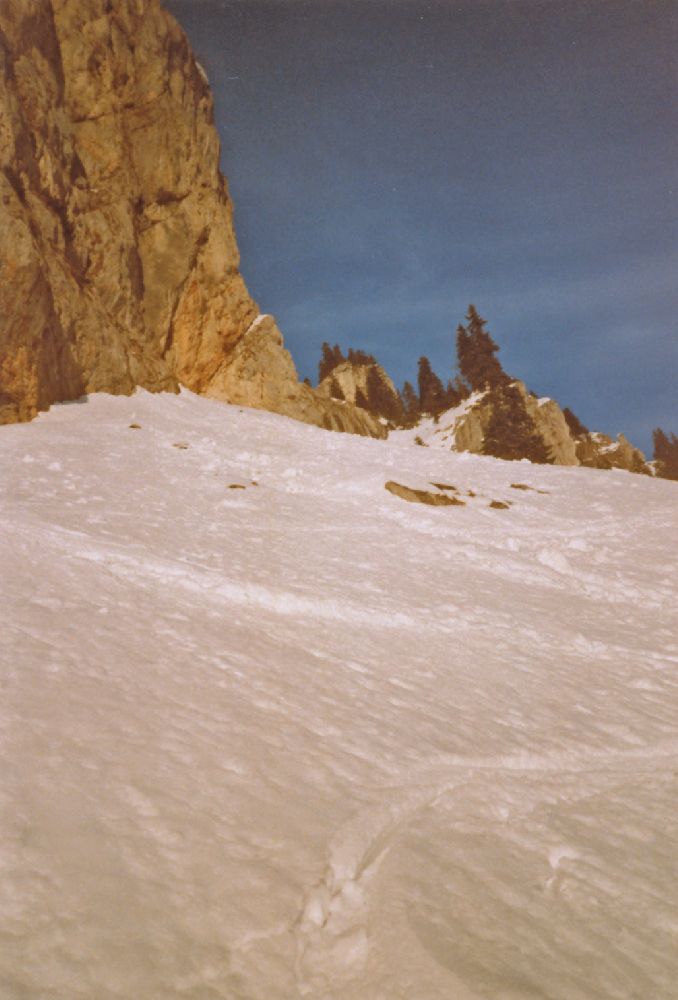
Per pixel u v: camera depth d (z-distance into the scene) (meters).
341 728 5.76
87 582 8.73
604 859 4.19
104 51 34.28
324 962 3.04
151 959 2.81
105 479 17.33
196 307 39.50
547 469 26.42
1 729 4.54
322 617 9.21
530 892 3.71
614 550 16.06
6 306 23.38
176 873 3.42
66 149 30.86
